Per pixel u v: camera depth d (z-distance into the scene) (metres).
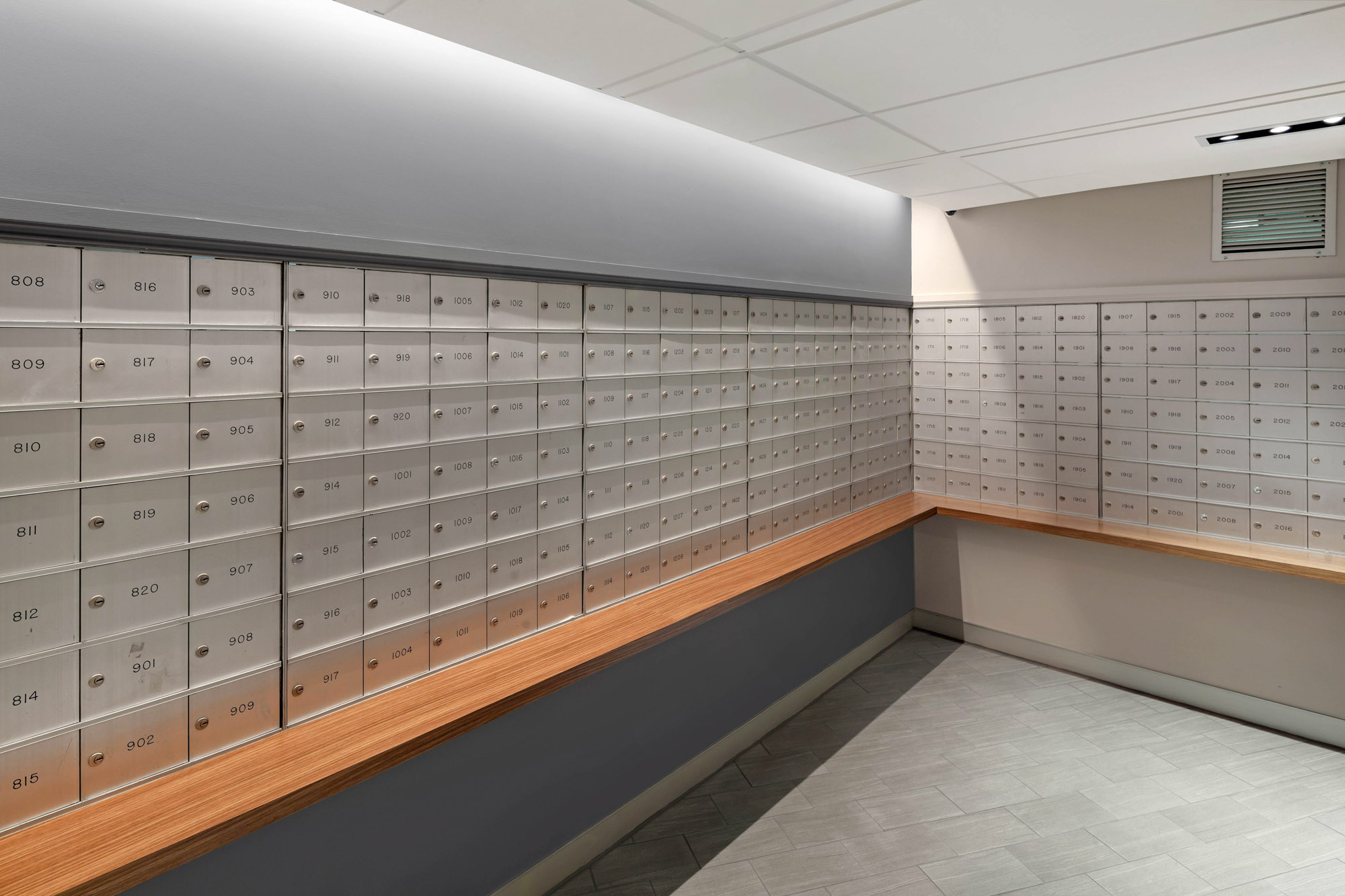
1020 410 3.62
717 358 2.70
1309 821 2.45
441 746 1.86
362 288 1.67
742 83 1.95
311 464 1.61
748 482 2.89
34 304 1.23
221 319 1.46
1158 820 2.45
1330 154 2.61
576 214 2.18
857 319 3.48
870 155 2.68
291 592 1.60
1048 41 1.66
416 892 1.83
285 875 1.58
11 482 1.23
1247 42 1.66
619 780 2.38
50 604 1.28
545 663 1.95
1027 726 3.09
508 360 1.99
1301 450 2.89
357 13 1.66
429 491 1.84
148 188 1.37
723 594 2.46
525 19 1.57
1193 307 3.10
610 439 2.31
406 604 1.81
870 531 3.24
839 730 3.07
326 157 1.62
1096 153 2.63
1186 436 3.16
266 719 1.58
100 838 1.26
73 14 1.27
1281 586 3.02
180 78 1.40
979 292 3.73
